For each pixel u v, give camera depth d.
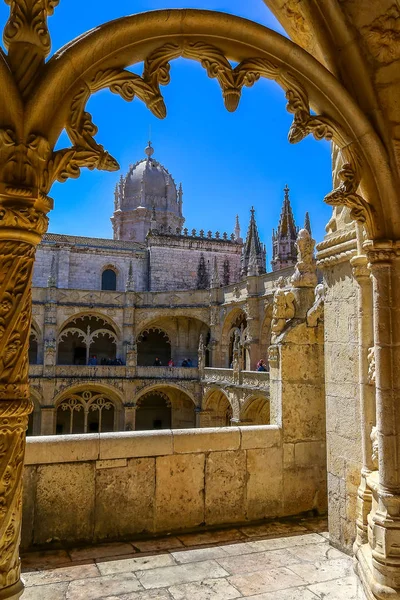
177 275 52.78
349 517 5.80
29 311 3.04
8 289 2.95
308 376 7.47
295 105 4.34
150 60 3.78
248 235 50.44
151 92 3.79
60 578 5.07
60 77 3.24
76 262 50.31
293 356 7.41
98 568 5.31
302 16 4.68
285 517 7.08
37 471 5.97
